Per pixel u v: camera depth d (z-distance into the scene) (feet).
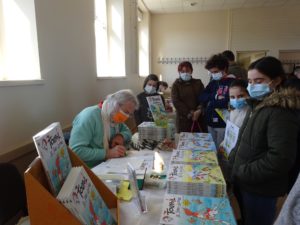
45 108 5.97
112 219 2.84
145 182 3.64
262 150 3.60
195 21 20.26
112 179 3.75
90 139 4.94
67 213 2.15
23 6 5.43
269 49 19.54
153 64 21.21
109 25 12.87
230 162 4.37
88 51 8.62
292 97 3.30
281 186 3.67
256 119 3.63
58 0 6.49
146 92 9.39
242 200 4.17
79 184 2.46
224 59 7.82
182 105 9.47
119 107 5.04
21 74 5.65
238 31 19.72
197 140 5.49
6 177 3.41
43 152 2.35
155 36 20.95
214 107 7.75
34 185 2.10
